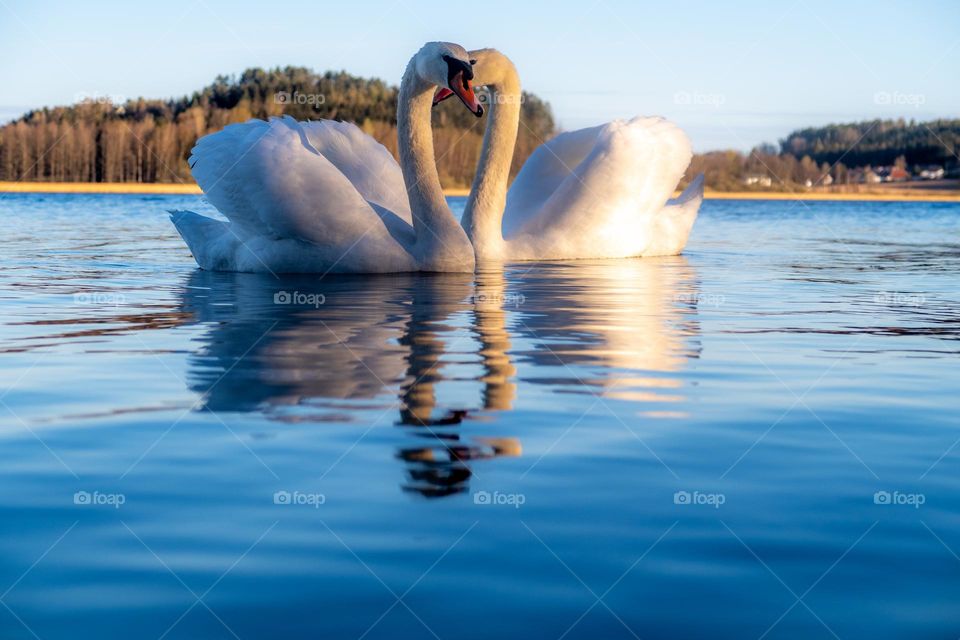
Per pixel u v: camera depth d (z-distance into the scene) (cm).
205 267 1106
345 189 1023
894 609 274
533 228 1238
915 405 502
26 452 405
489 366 566
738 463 399
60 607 271
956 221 2620
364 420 450
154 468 383
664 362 596
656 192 1280
